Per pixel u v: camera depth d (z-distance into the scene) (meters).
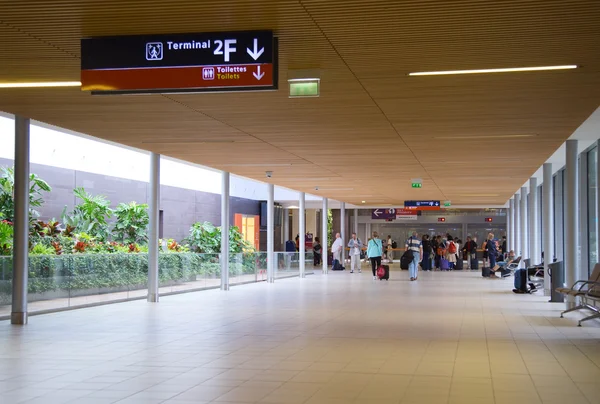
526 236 34.09
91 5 6.89
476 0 6.55
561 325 13.31
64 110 11.80
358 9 6.85
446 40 7.79
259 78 7.61
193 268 22.19
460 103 11.05
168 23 7.42
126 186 26.67
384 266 29.38
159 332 12.29
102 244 22.33
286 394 7.30
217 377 8.23
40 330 12.61
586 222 20.33
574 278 17.78
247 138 14.82
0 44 8.18
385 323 13.59
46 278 15.50
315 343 10.93
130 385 7.79
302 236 32.69
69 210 23.17
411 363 9.14
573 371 8.59
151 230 18.62
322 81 9.70
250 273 27.09
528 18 7.03
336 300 19.02
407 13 6.95
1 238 17.14
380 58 8.54
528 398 7.10
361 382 7.92
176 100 10.96
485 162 19.05
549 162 22.05
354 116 12.23
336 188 28.86
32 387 7.70
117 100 10.98
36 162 21.55
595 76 9.26
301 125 13.20
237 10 6.96
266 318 14.49
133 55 7.86
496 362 9.22
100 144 25.02
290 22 7.30
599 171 16.97
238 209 38.22
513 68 8.91
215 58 7.69
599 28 7.31
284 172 22.11
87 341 11.22
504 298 19.69
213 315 15.11
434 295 20.80
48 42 8.10
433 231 49.97
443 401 6.97
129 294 18.88
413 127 13.32
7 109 11.77
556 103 10.97
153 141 15.41
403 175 22.91
